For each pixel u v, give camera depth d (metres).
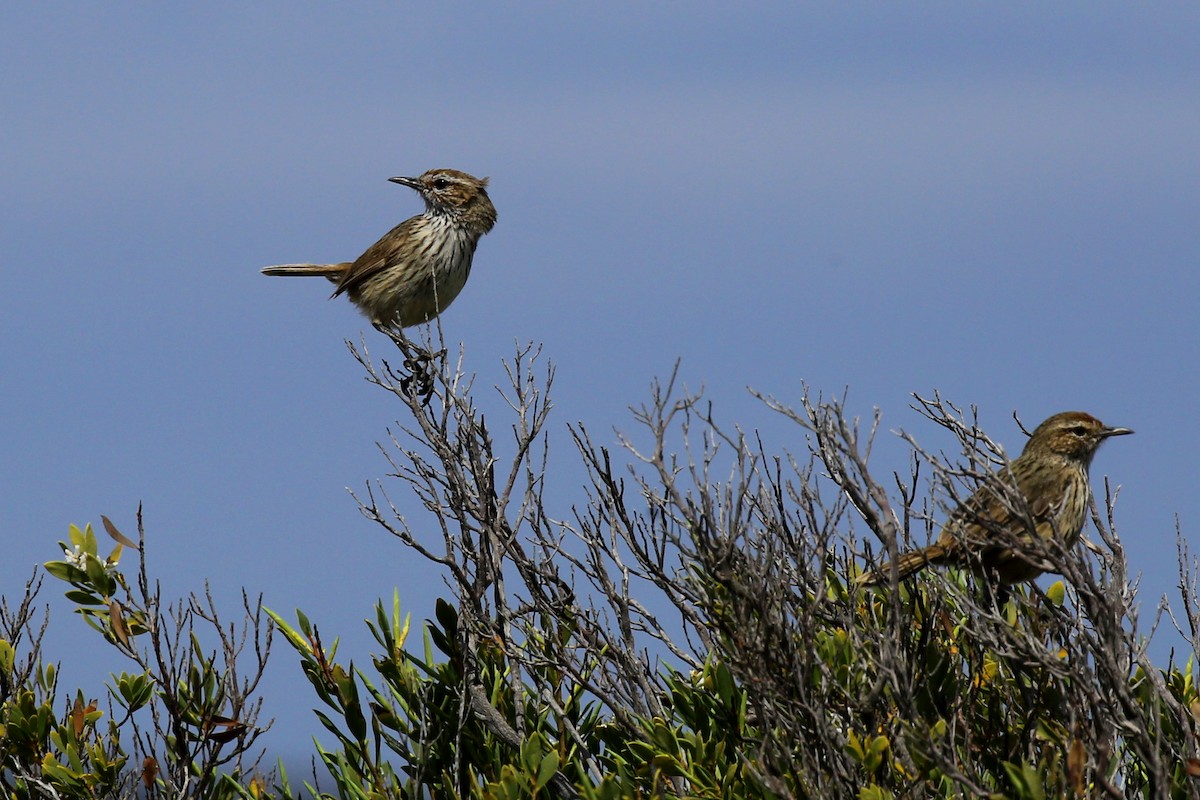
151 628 16.22
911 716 12.63
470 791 15.65
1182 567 13.99
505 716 16.89
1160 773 11.94
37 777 16.58
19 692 16.72
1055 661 12.58
